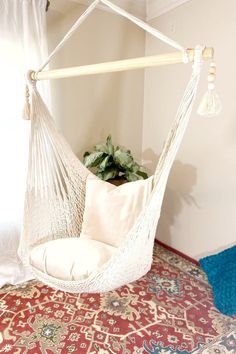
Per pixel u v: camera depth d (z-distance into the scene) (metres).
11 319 1.68
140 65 1.04
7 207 2.00
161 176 1.24
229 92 1.91
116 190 1.65
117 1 2.33
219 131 2.02
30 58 1.91
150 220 1.28
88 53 2.33
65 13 2.16
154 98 2.61
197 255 2.36
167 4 2.30
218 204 2.11
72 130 2.38
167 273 2.21
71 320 1.68
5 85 1.86
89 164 2.10
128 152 2.26
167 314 1.74
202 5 2.02
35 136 1.59
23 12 1.83
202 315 1.74
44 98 2.00
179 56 0.95
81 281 1.25
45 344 1.50
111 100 2.54
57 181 1.74
